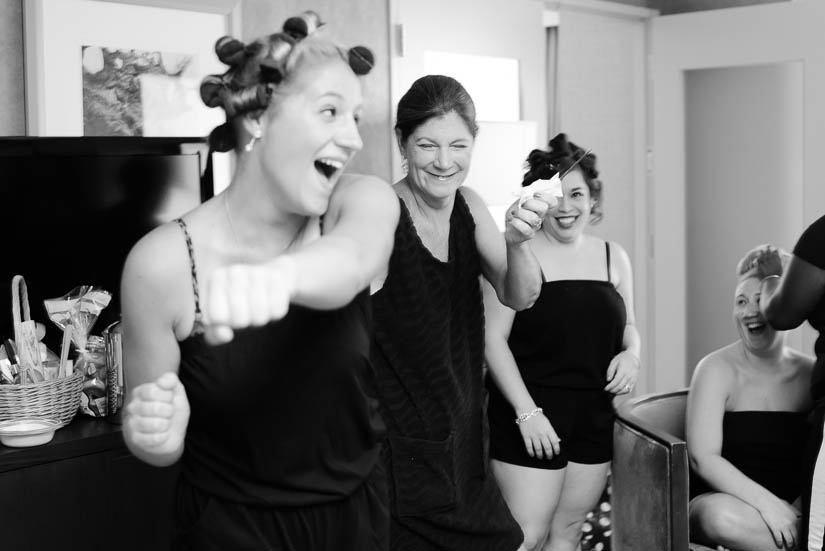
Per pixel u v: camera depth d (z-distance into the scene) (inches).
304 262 37.2
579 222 105.0
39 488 73.0
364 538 50.6
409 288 73.8
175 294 46.0
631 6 189.0
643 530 92.8
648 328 197.2
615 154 188.9
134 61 108.9
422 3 149.9
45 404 76.2
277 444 47.6
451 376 76.3
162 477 80.2
